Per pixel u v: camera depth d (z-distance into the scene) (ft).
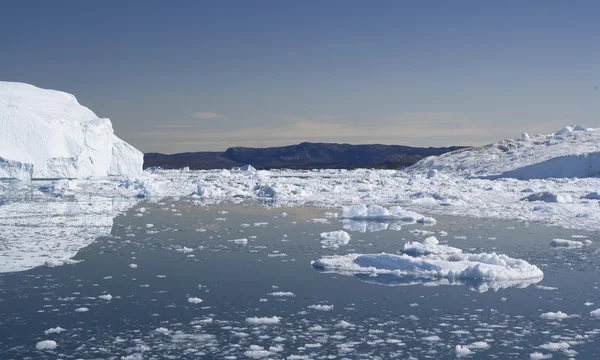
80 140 227.81
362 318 30.86
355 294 35.88
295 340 27.25
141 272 42.04
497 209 95.55
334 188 143.13
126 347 26.09
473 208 98.12
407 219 78.28
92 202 107.24
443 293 36.17
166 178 237.25
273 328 29.07
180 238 59.31
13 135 205.46
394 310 32.40
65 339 27.14
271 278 40.24
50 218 77.82
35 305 32.96
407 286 38.01
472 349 26.04
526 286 38.04
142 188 149.89
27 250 51.13
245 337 27.63
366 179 221.87
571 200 107.14
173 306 32.99
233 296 35.27
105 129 243.81
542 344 26.66
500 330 28.84
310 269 43.27
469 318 30.86
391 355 25.23
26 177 196.13
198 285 38.04
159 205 102.42
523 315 31.40
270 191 128.88
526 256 48.73
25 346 26.14
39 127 212.43
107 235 61.36
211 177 253.85
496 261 42.98
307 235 61.87
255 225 71.05
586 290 36.88
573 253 50.26
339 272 42.29
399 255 47.47
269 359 24.61
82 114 247.29
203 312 31.86
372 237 60.54
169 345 26.37
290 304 33.55
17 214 83.05
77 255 48.83
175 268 43.52
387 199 120.67
